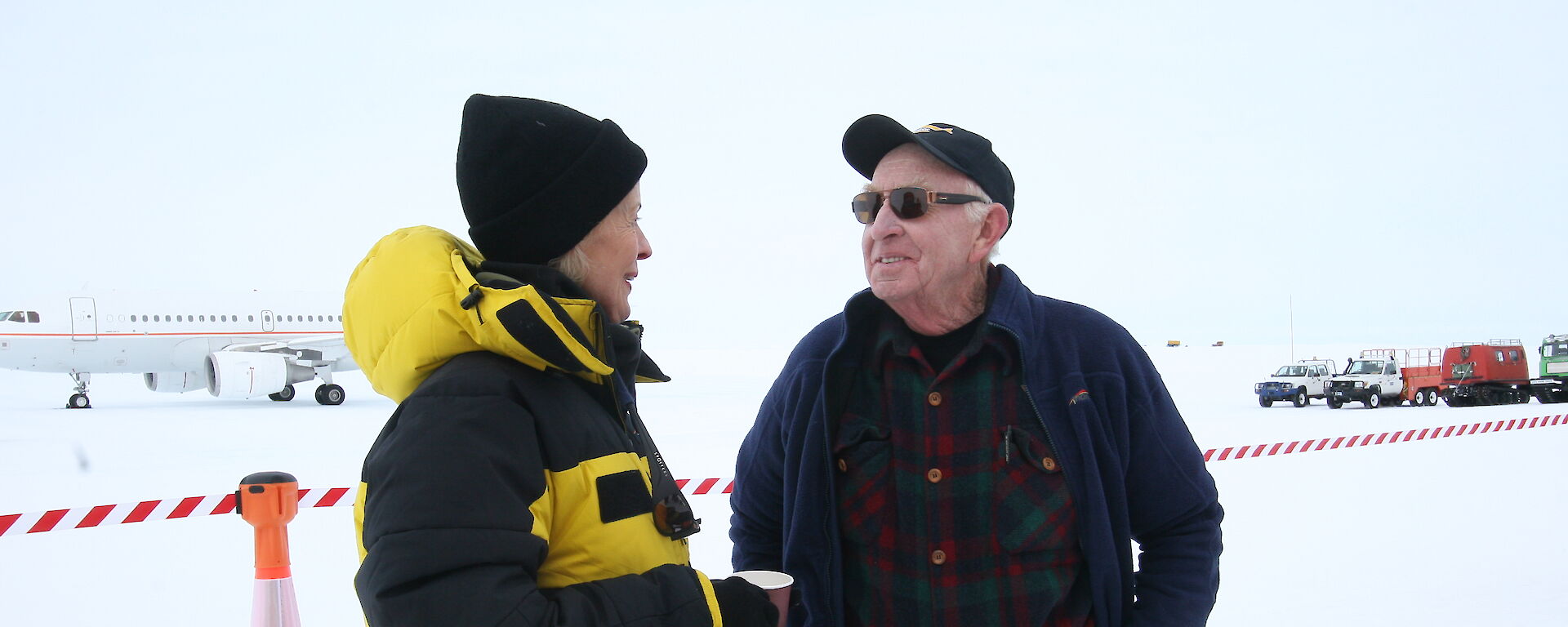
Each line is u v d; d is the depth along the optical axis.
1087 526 1.79
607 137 1.43
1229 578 5.10
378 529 1.13
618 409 1.43
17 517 3.87
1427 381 23.61
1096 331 1.91
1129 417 1.88
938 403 1.87
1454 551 5.74
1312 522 6.75
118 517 4.09
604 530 1.29
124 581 5.39
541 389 1.30
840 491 1.93
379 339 1.30
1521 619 4.29
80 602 4.95
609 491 1.30
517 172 1.38
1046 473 1.82
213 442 13.65
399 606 1.09
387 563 1.10
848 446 1.90
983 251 1.87
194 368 21.78
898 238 1.78
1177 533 1.92
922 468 1.87
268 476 2.34
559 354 1.24
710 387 35.88
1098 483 1.79
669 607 1.21
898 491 1.88
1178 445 1.90
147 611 4.79
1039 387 1.83
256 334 22.36
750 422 17.75
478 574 1.10
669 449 12.18
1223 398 27.00
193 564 5.84
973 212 1.81
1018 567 1.80
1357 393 21.95
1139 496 1.90
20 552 6.16
